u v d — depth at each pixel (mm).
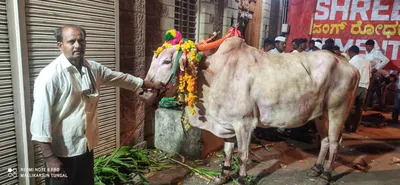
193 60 2543
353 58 5367
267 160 3816
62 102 1780
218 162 3697
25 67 2402
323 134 3328
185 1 4957
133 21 3582
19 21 2309
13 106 2383
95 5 2979
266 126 2941
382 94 7297
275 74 2725
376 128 5660
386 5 7301
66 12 2701
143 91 2588
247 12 7211
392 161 3965
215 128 2939
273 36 9133
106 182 3053
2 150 2350
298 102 2812
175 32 2713
